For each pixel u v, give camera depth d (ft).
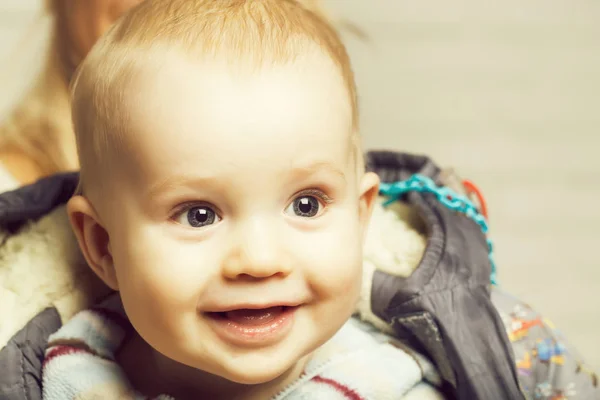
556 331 2.77
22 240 2.64
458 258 2.58
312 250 2.11
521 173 6.39
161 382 2.52
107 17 3.45
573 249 6.39
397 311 2.52
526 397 2.52
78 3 3.50
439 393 2.53
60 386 2.41
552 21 6.49
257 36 2.22
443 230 2.66
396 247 2.70
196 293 2.07
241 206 2.05
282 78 2.12
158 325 2.13
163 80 2.12
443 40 6.33
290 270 2.08
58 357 2.45
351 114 2.30
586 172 6.43
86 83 2.35
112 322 2.56
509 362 2.43
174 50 2.17
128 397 2.39
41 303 2.59
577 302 6.28
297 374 2.43
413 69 6.30
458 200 2.80
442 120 6.34
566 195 6.41
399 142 6.32
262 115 2.05
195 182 2.04
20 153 3.82
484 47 6.39
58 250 2.64
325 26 2.46
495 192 6.37
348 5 6.15
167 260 2.08
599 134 6.46
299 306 2.16
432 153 6.34
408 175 2.95
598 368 5.97
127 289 2.18
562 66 6.48
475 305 2.50
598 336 6.15
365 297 2.60
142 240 2.12
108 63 2.28
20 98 4.35
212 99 2.06
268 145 2.04
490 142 6.39
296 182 2.09
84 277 2.66
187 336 2.11
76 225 2.43
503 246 6.33
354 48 6.14
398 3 6.26
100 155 2.25
